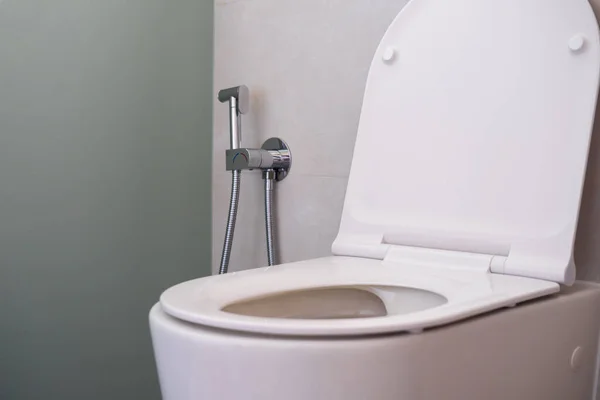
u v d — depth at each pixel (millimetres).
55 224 1146
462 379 569
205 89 1373
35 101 1119
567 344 749
